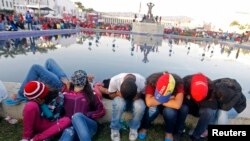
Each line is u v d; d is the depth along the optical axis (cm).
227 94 223
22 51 891
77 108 229
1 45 996
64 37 1630
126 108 236
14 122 252
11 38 1186
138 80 235
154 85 230
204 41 2759
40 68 249
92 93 238
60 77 271
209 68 890
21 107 259
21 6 3453
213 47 1966
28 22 1578
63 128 217
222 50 1764
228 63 1059
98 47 1209
